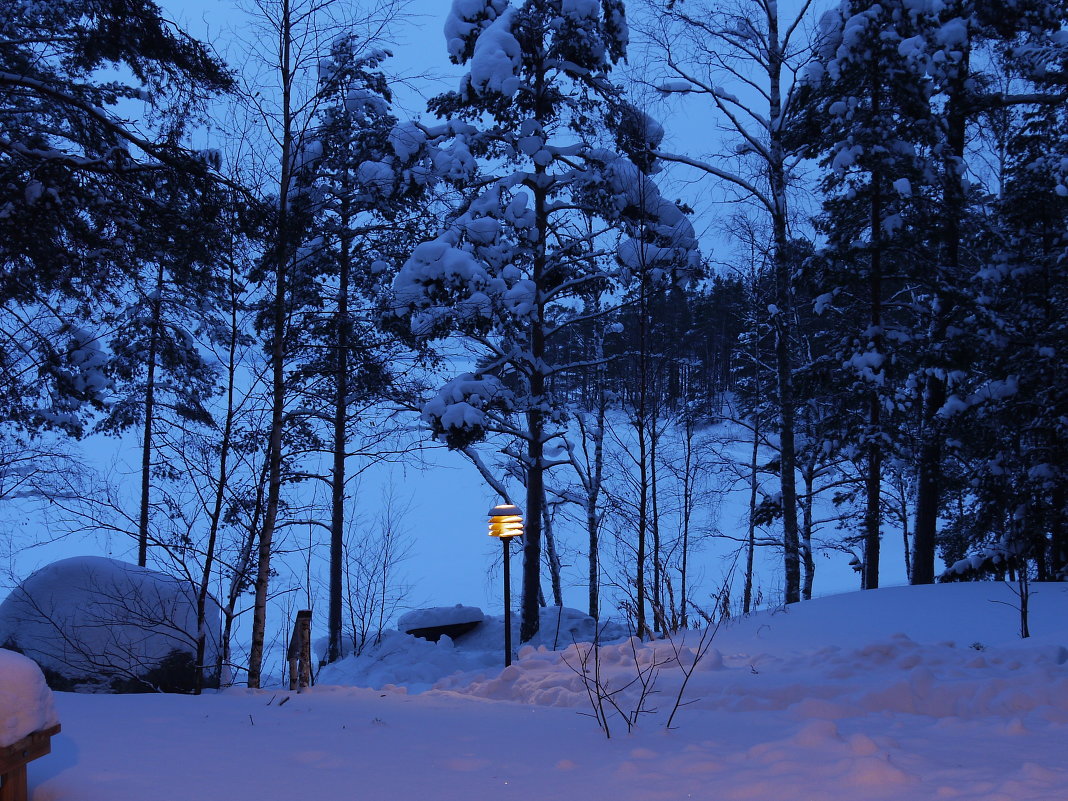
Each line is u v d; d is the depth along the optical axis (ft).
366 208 52.80
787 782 13.48
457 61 62.03
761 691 22.89
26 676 12.20
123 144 36.70
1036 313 68.13
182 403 67.97
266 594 35.37
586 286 67.92
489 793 13.71
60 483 49.73
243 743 17.43
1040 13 60.18
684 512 76.64
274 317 36.55
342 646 67.72
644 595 50.06
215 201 34.17
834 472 82.07
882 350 61.72
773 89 61.16
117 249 35.19
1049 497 62.23
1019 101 63.52
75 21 36.73
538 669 31.30
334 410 62.13
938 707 20.58
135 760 15.43
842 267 60.90
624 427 95.96
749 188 62.23
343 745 17.58
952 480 66.54
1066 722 18.47
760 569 107.96
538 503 67.67
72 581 33.58
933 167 59.06
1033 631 38.73
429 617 71.36
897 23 57.67
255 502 36.63
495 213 61.26
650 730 19.16
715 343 114.93
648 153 62.28
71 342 50.60
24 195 31.83
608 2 60.44
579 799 13.29
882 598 48.57
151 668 32.89
